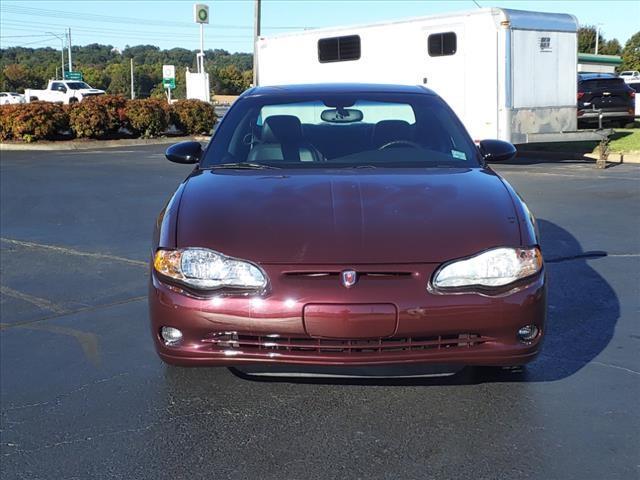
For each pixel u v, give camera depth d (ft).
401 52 45.88
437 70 44.45
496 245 10.50
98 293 19.33
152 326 11.00
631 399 11.85
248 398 12.21
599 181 38.96
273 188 12.16
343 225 10.82
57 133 78.54
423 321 10.10
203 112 89.71
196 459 10.23
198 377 13.12
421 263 10.25
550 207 30.78
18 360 14.34
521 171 44.83
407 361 10.23
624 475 9.52
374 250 10.36
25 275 21.48
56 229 28.96
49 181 44.86
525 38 42.52
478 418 11.27
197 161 15.14
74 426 11.34
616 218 27.99
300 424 11.21
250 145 14.61
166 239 11.07
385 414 11.48
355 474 9.71
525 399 11.89
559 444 10.39
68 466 10.10
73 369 13.78
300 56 51.03
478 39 42.27
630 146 55.06
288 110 15.39
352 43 48.26
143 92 303.48
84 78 300.20
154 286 10.88
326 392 12.37
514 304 10.30
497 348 10.42
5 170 51.65
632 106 61.26
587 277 19.57
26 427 11.33
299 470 9.86
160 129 84.12
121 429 11.19
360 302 10.03
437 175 12.87
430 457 10.12
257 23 82.84
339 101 15.62
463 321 10.19
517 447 10.34
